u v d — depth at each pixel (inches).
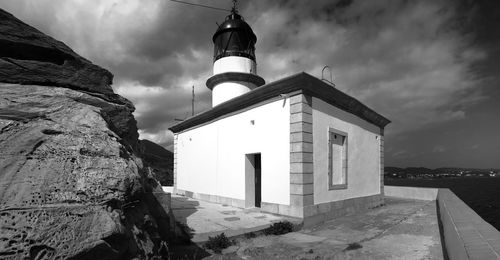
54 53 179.6
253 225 327.0
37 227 100.7
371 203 525.0
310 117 377.4
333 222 385.4
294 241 284.0
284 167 380.8
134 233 139.9
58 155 129.0
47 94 161.2
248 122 450.6
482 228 161.3
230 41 603.5
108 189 131.0
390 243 276.2
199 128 600.4
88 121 158.2
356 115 502.9
